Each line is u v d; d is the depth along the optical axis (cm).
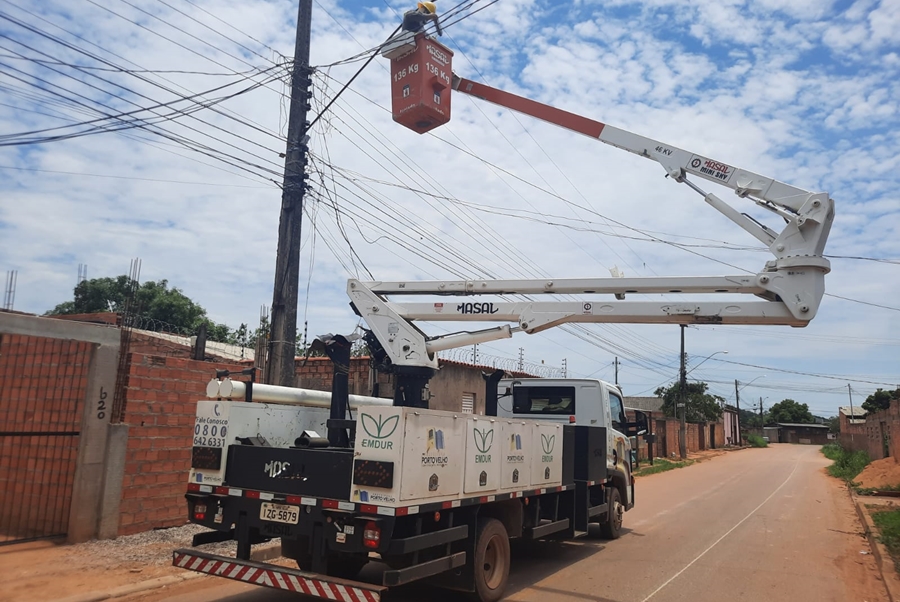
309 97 1126
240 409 693
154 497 923
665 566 909
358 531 564
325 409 818
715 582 825
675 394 5934
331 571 704
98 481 856
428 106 909
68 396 902
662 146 821
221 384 700
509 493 732
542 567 890
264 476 641
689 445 5262
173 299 2764
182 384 973
